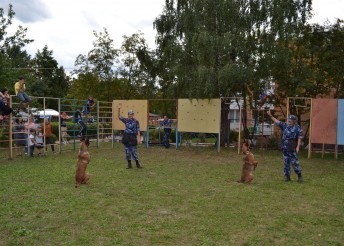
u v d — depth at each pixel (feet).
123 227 18.48
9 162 42.52
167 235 17.31
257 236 17.37
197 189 27.81
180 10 65.26
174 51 60.90
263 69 56.59
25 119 49.26
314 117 49.52
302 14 57.77
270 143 62.49
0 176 32.63
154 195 25.64
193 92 56.80
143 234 17.47
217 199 24.54
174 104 75.82
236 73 52.70
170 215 20.76
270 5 55.77
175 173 35.42
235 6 55.36
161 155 50.90
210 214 20.94
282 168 39.83
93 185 28.91
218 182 30.86
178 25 65.21
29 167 38.22
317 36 62.18
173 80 63.46
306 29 61.98
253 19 57.77
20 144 48.73
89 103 60.80
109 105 92.22
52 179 31.30
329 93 61.36
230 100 65.05
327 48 59.98
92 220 19.65
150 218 20.12
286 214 21.12
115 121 64.54
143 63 84.53
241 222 19.49
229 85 55.67
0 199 23.90
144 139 67.62
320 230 18.40
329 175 35.63
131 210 21.68
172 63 63.10
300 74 58.75
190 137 72.33
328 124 48.85
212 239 16.90
